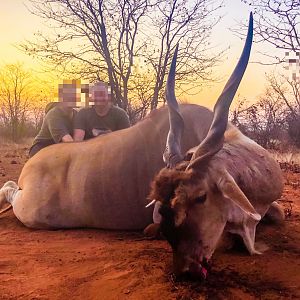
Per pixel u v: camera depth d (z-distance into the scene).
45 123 3.15
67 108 3.07
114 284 1.71
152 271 1.81
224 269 1.81
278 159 5.31
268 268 1.83
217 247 2.01
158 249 2.07
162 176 1.63
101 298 1.63
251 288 1.67
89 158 2.46
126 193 2.37
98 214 2.42
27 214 2.50
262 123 6.54
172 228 1.61
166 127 2.37
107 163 2.41
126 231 2.43
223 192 1.64
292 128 6.53
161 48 6.41
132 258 1.96
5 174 4.47
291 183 3.72
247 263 1.88
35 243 2.23
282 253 2.00
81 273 1.83
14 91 11.69
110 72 6.21
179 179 1.61
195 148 1.87
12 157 6.70
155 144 2.36
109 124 3.04
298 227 2.38
